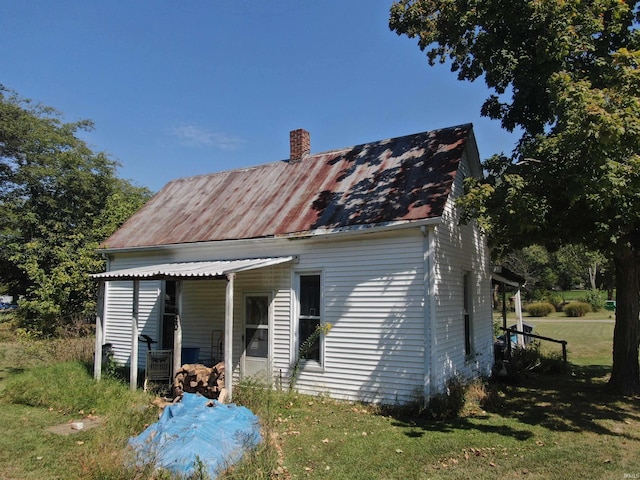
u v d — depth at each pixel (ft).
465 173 43.11
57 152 97.55
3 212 85.97
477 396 34.35
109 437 22.06
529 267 173.06
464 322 39.58
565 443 24.67
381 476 20.21
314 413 31.27
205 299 44.93
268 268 40.11
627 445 24.31
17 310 82.43
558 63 32.58
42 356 49.90
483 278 46.80
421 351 31.81
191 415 22.41
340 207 38.24
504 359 50.11
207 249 44.96
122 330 51.93
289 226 39.22
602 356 60.64
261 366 39.78
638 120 23.38
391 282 33.68
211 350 43.88
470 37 38.17
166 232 49.73
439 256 34.17
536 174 30.40
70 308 73.20
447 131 42.09
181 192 58.85
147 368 37.96
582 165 26.91
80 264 72.84
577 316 144.05
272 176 51.37
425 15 39.58
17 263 82.79
